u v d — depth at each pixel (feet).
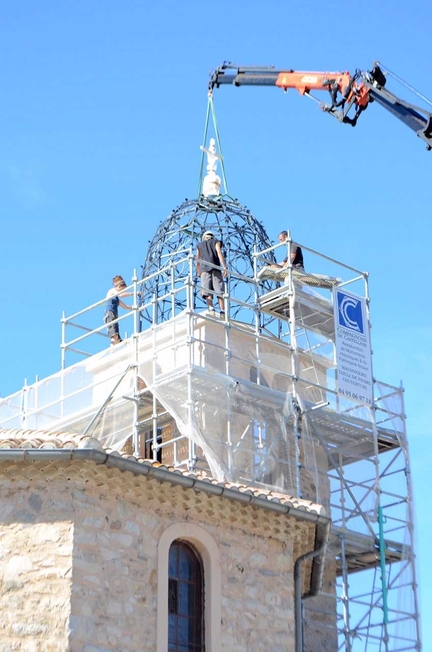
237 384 113.80
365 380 123.13
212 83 132.67
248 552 90.12
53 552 80.07
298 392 119.65
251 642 87.71
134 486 83.92
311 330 124.88
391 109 113.50
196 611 86.69
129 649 81.00
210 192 128.98
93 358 126.93
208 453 108.78
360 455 121.39
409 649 113.50
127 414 121.90
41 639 78.33
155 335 117.70
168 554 85.46
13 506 81.41
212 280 121.29
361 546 116.16
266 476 114.52
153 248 128.26
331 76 121.70
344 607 111.14
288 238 123.13
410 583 116.88
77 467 81.25
